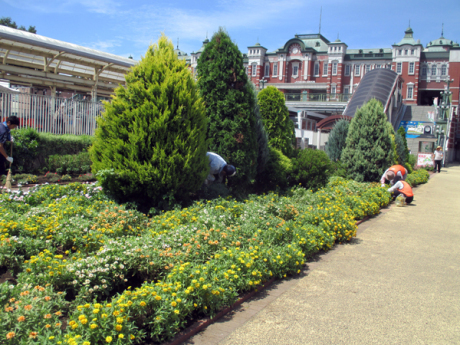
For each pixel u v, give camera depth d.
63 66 18.67
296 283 4.70
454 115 54.03
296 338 3.33
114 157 6.64
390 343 3.29
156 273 4.11
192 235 4.80
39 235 4.54
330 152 17.45
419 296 4.38
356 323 3.65
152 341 3.14
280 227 5.75
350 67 63.78
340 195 9.95
